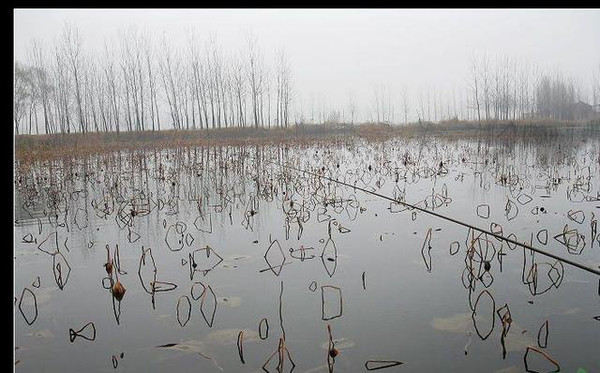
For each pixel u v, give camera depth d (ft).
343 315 7.83
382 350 6.61
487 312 7.84
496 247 11.75
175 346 6.88
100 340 7.14
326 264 10.66
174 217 16.83
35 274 10.48
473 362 6.23
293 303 8.41
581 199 18.48
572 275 9.56
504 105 93.15
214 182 26.58
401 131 88.89
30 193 21.95
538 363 6.17
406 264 10.54
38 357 6.64
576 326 7.24
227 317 7.86
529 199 18.86
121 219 16.28
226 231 14.33
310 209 17.61
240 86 79.05
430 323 7.46
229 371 6.16
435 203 18.35
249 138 75.20
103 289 9.42
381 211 16.80
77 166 37.70
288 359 6.43
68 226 15.62
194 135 72.49
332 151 50.19
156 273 10.34
